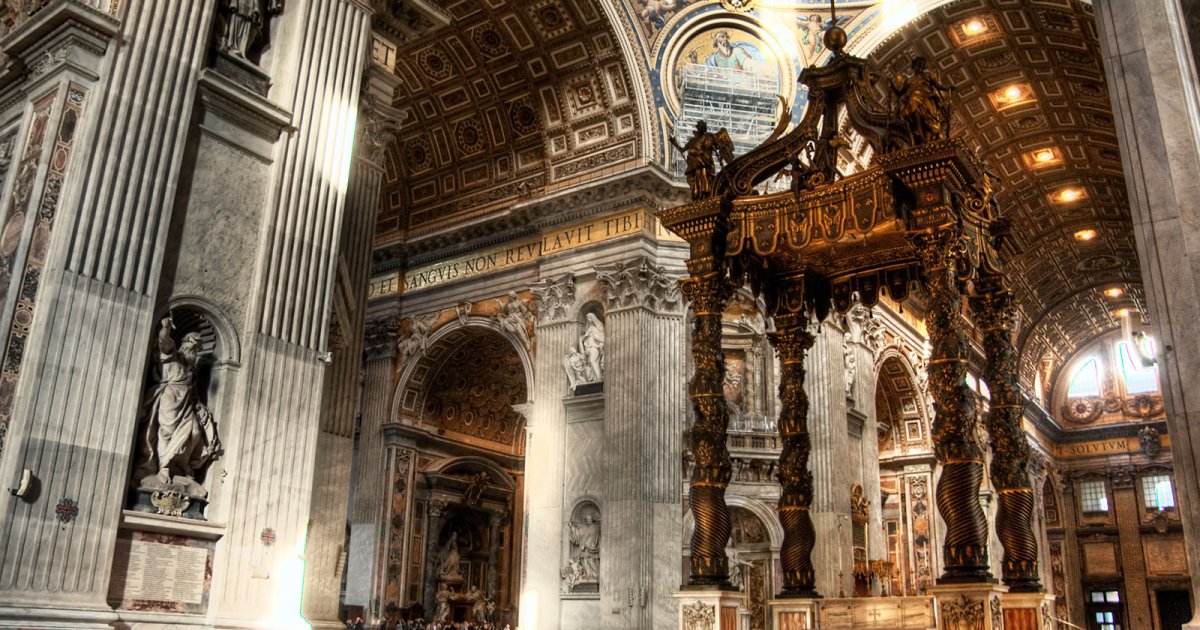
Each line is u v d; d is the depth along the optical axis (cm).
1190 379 701
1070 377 4344
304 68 1118
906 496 2789
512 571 2666
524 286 2288
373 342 2497
